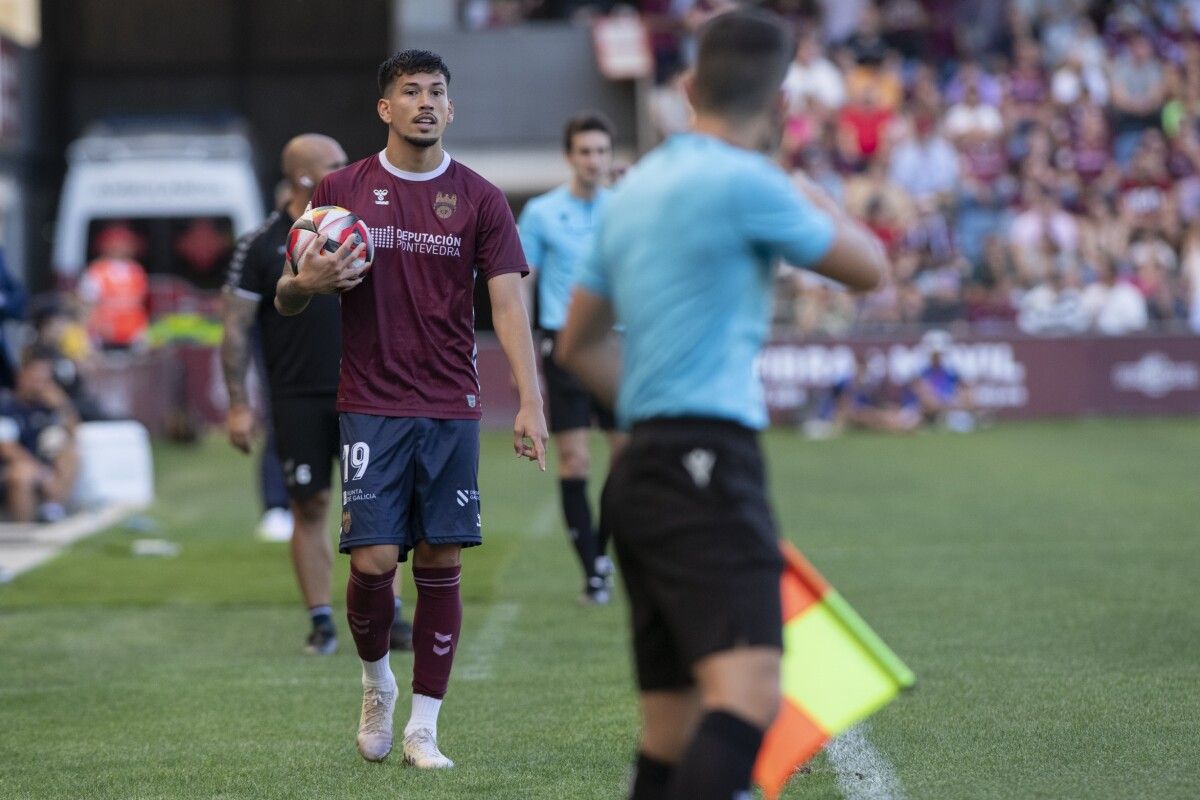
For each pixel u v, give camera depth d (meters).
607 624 25.53
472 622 25.80
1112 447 54.47
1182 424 62.66
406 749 17.11
